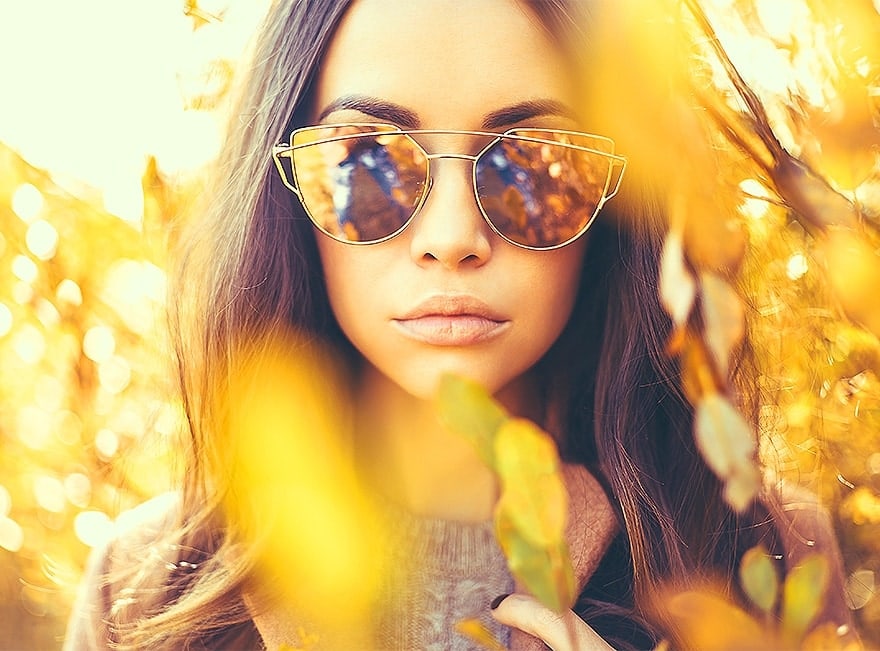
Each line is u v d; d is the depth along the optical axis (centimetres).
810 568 32
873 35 40
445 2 56
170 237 79
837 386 56
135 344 112
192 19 74
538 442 26
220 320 66
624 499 64
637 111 38
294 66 60
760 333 64
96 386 114
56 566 116
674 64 38
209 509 69
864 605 67
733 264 36
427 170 57
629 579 67
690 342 32
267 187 63
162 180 88
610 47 39
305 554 65
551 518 26
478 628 36
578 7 56
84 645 72
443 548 66
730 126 41
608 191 58
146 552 71
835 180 40
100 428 114
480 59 56
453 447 65
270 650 65
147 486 94
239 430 66
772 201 45
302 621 65
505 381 59
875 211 41
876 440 57
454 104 56
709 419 30
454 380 26
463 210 56
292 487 66
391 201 57
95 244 113
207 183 70
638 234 62
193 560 69
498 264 57
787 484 70
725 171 47
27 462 117
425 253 56
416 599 66
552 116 57
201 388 67
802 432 66
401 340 58
